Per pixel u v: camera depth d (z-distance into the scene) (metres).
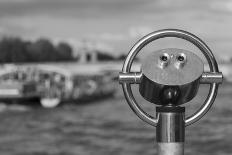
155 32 3.60
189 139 76.69
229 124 88.81
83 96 116.50
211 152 69.56
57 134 83.75
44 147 74.94
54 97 106.75
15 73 115.25
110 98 138.00
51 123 92.06
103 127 90.38
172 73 3.41
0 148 72.81
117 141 79.69
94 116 102.00
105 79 149.38
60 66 173.50
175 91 3.43
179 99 3.48
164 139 3.53
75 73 143.25
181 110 3.52
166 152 3.53
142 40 3.60
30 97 106.00
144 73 3.42
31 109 105.75
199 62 3.44
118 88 152.12
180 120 3.53
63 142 77.81
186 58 3.44
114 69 166.62
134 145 77.94
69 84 125.19
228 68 160.00
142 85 3.51
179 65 3.42
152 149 75.06
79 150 74.00
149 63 3.45
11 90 104.81
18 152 72.31
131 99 3.58
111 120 98.19
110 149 74.31
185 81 3.38
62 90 112.69
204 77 3.56
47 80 113.44
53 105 106.19
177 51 3.47
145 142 78.00
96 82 141.00
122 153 73.00
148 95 3.52
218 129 83.19
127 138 81.19
